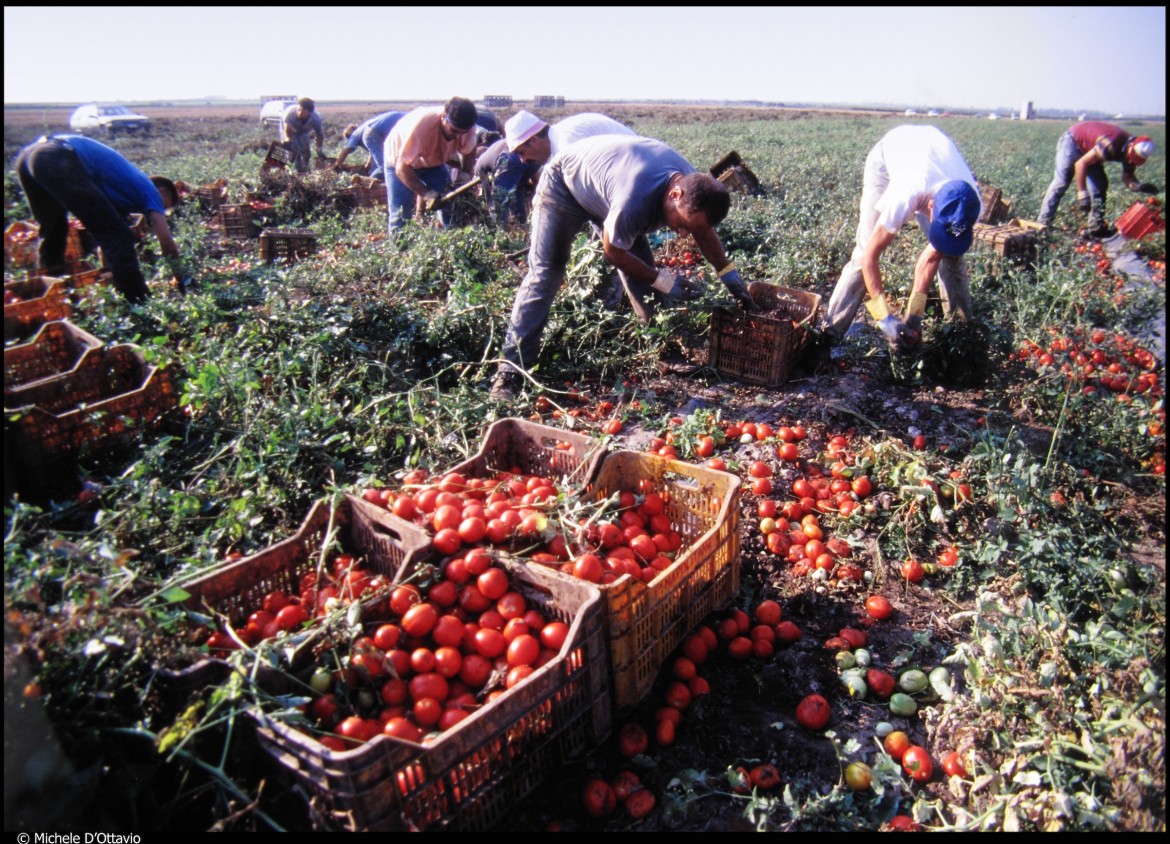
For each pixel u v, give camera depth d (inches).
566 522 128.4
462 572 116.2
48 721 82.7
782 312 251.1
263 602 122.3
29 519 128.1
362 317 242.2
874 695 124.2
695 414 195.8
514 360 219.8
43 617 92.3
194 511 146.4
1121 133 388.2
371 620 111.0
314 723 98.9
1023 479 157.8
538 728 100.2
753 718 121.3
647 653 116.2
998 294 304.0
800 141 1147.3
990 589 144.5
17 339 210.4
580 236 275.9
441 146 343.9
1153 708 100.3
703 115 1889.8
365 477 152.2
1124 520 167.6
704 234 199.6
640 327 244.5
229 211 462.0
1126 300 295.9
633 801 103.7
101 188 236.4
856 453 189.6
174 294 250.7
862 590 148.5
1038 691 109.5
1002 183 670.5
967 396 224.5
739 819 104.1
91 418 169.5
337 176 563.8
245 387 179.0
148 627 95.2
